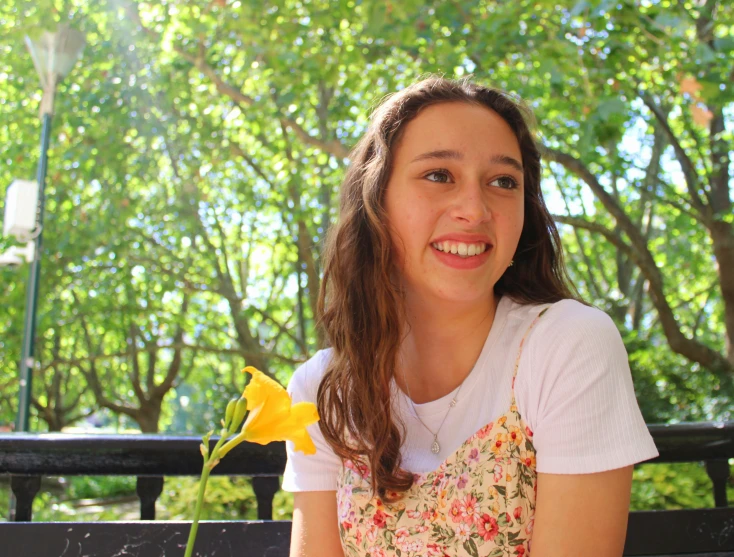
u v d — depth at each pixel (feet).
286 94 21.94
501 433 4.88
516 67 22.95
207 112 29.53
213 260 38.19
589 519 4.55
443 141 5.04
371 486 5.08
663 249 49.16
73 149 30.71
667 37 16.44
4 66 32.50
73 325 39.27
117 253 33.12
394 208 5.15
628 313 45.42
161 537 5.94
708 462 6.47
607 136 16.80
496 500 4.80
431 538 4.89
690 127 28.78
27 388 22.26
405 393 5.39
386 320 5.25
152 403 46.11
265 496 6.55
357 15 21.97
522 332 5.08
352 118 29.60
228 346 44.80
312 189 33.06
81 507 30.99
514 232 5.10
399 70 24.68
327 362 5.84
